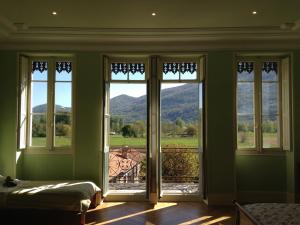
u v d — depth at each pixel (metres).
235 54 5.66
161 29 5.30
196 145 6.43
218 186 5.53
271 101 5.82
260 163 5.74
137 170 6.40
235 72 5.64
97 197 5.32
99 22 5.00
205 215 4.86
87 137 5.65
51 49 5.68
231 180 5.54
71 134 5.75
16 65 5.63
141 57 5.89
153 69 5.73
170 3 4.25
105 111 5.73
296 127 5.51
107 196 5.73
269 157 5.75
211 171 5.55
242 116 5.80
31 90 5.88
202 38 5.52
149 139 5.67
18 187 4.61
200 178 5.76
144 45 5.68
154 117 5.71
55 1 4.18
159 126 5.71
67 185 4.78
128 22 4.99
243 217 3.19
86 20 4.91
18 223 4.38
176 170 6.46
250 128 5.80
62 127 5.84
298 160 5.47
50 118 5.81
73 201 4.28
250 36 5.45
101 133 5.64
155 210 5.13
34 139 5.85
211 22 4.98
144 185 6.41
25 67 5.78
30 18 4.82
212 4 4.28
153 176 5.64
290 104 5.55
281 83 5.79
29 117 5.85
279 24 5.07
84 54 5.71
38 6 4.35
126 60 5.92
